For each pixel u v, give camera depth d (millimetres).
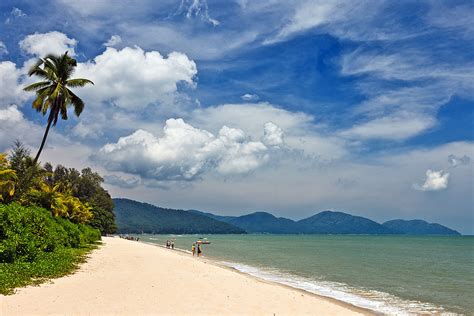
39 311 14117
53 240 31094
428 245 139375
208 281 24125
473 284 32594
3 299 15445
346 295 25844
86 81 41438
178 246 106250
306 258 62469
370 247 115750
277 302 18781
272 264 49562
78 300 16172
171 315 14906
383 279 35531
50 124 40438
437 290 29203
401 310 21016
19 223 26172
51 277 21203
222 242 154750
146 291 19172
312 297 21375
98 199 109562
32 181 49156
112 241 75250
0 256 22109
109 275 23922
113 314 14445
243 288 22312
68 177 100625
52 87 40469
